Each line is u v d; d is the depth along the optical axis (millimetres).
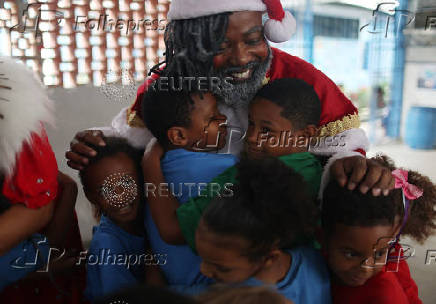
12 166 626
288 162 640
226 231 533
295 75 758
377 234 580
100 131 729
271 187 540
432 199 695
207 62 680
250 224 528
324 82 763
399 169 690
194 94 661
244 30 675
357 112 785
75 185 777
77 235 818
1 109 610
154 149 712
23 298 714
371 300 603
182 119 662
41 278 729
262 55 714
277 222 537
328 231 609
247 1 662
